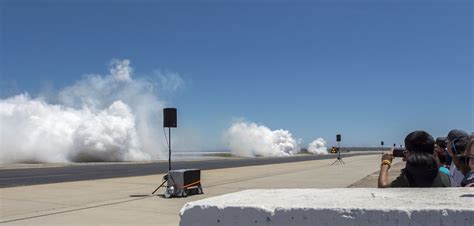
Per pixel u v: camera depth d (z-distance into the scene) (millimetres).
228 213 3195
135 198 14523
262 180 22891
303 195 3627
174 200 14000
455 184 5273
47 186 19141
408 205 2998
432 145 4203
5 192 16500
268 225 3107
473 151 4301
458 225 2783
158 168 38250
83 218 10516
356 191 3773
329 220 3008
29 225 9633
